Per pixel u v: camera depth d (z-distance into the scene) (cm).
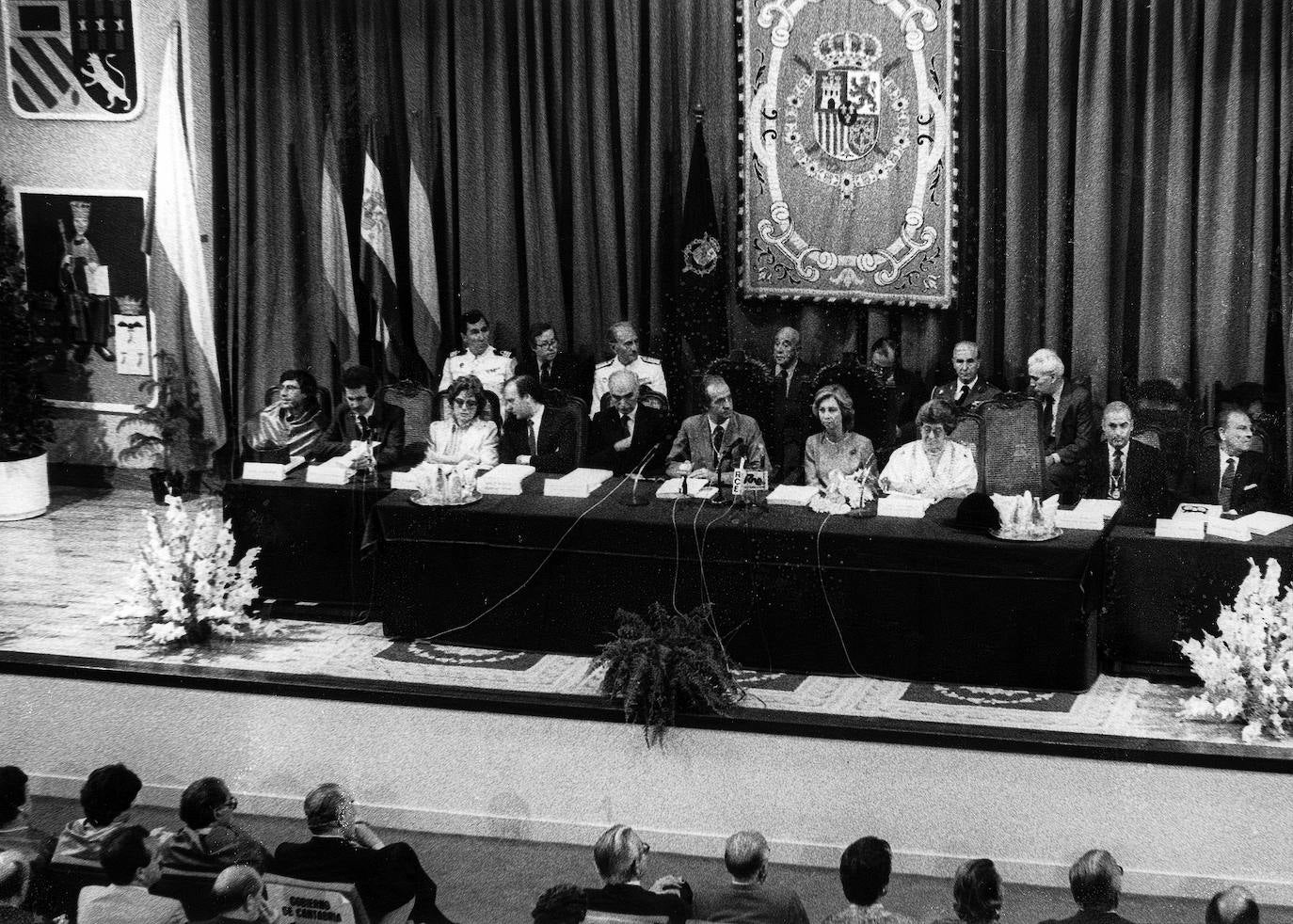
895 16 914
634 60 963
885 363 941
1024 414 857
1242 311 875
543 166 988
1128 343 902
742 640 765
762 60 938
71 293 1081
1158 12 861
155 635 793
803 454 900
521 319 1016
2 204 1053
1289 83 842
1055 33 884
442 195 1013
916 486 836
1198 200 874
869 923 500
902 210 932
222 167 1038
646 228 985
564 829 714
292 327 1049
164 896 546
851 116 930
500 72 982
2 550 965
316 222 1034
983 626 732
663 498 802
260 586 855
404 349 1031
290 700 738
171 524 830
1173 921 629
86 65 1059
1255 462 814
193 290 1059
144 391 1080
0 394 1028
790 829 691
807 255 952
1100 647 755
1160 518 792
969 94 916
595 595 780
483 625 799
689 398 983
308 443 947
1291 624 680
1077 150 890
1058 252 905
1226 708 673
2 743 777
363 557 840
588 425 929
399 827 733
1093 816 659
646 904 516
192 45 1040
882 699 720
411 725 726
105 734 765
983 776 666
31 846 557
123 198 1069
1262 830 642
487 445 904
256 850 566
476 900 652
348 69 1007
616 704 703
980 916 496
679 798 700
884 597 743
